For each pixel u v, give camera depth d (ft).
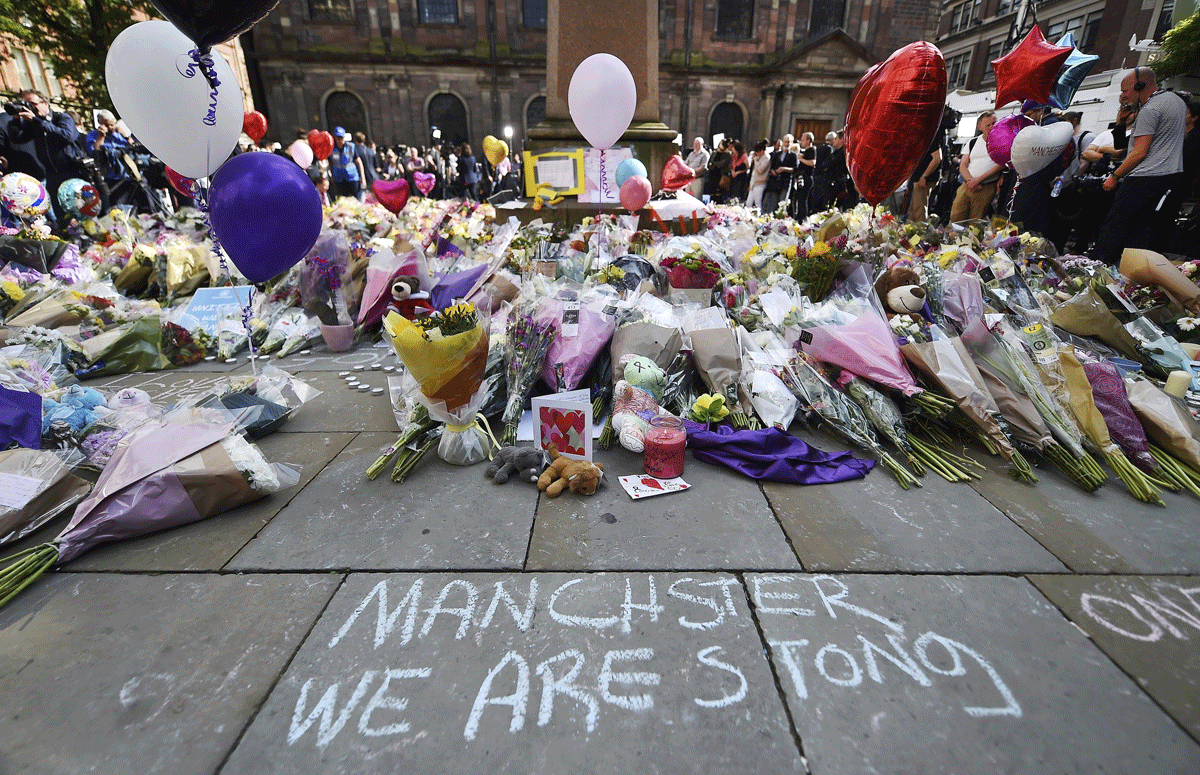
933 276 11.49
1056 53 14.03
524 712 4.57
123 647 5.23
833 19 80.38
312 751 4.28
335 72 75.25
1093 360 9.23
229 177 9.58
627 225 19.31
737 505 7.45
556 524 7.04
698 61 79.41
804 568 6.19
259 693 4.75
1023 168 15.53
